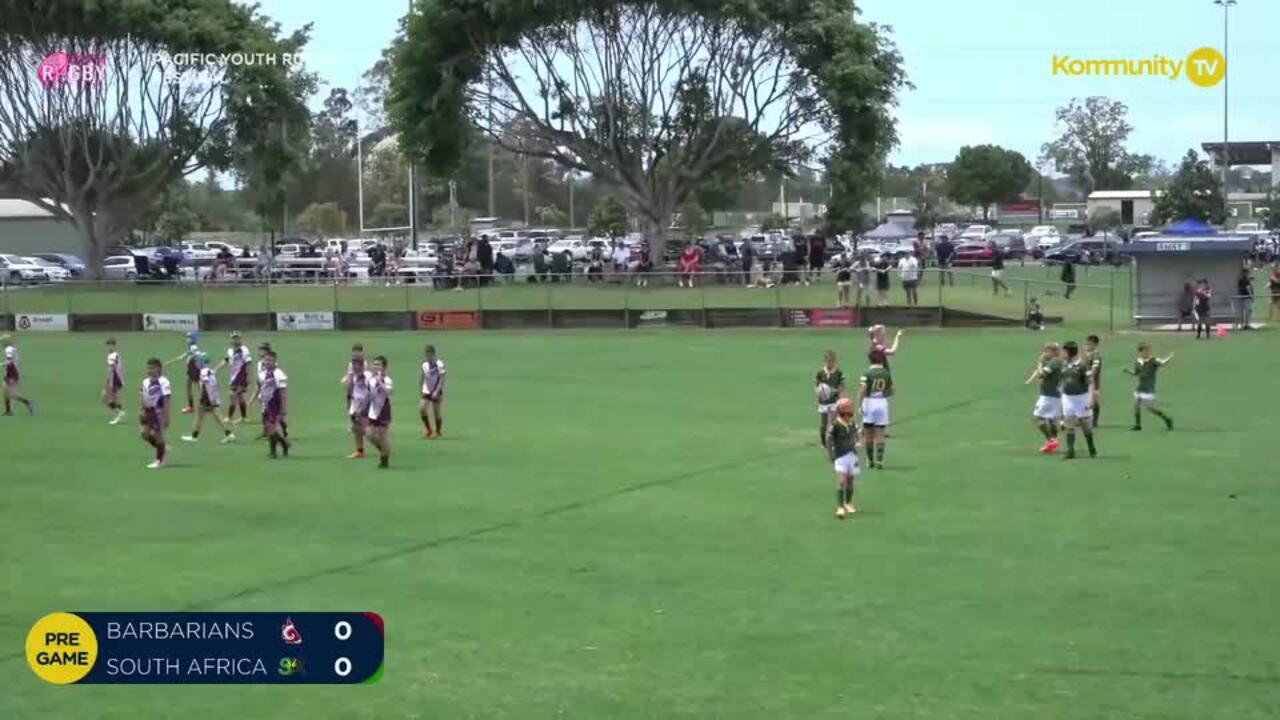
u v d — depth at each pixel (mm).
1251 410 31406
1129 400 33438
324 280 63125
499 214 162875
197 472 24812
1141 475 23297
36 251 97062
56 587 16266
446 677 13016
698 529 19375
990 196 155875
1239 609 14891
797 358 44125
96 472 24875
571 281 58438
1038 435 28141
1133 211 120750
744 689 12562
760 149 73125
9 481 23891
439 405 29141
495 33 70312
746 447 27156
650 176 72750
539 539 18797
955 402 33375
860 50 69438
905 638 14016
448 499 21859
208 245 102750
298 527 19750
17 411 34406
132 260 85062
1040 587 15922
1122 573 16531
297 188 148000
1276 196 120062
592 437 28750
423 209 151000
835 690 12500
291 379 40469
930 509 20625
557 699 12391
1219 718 11695
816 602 15398
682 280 58125
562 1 68375
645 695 12445
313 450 27484
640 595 15773
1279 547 17766
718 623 14609
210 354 47719
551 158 74625
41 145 74000
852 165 71125
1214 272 51000
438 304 57031
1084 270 78625
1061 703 12094
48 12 70625
